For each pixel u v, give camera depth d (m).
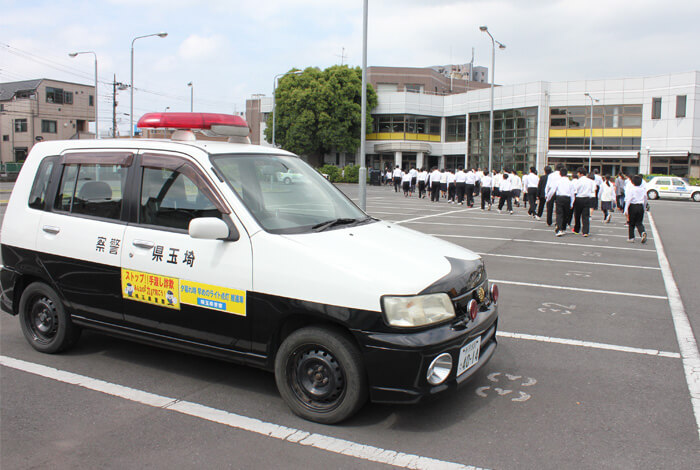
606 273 8.38
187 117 4.23
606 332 5.34
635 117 42.56
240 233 3.51
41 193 4.48
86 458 2.95
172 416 3.45
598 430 3.31
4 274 4.66
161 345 3.90
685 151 40.44
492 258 9.59
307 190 4.24
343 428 3.30
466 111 51.47
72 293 4.24
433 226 14.66
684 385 4.03
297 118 48.44
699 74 39.94
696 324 5.66
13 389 3.84
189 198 3.76
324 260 3.27
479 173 28.28
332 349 3.22
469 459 2.96
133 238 3.89
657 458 2.98
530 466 2.89
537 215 18.25
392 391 3.10
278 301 3.32
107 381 3.99
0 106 50.78
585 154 44.00
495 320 3.77
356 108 49.56
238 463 2.90
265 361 3.48
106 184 4.14
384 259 3.35
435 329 3.14
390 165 53.56
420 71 57.25
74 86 52.44
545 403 3.69
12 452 3.00
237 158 3.97
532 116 45.31
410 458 2.96
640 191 11.99
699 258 10.02
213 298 3.56
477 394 3.84
